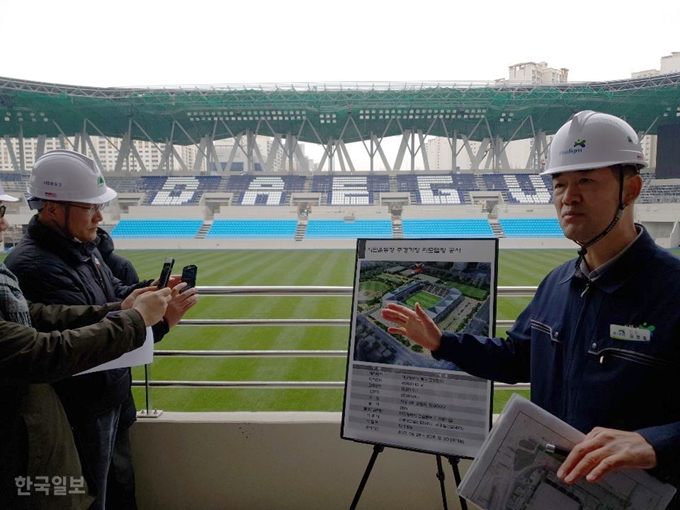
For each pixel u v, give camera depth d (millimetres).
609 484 982
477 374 1383
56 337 1174
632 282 1028
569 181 1109
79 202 1616
